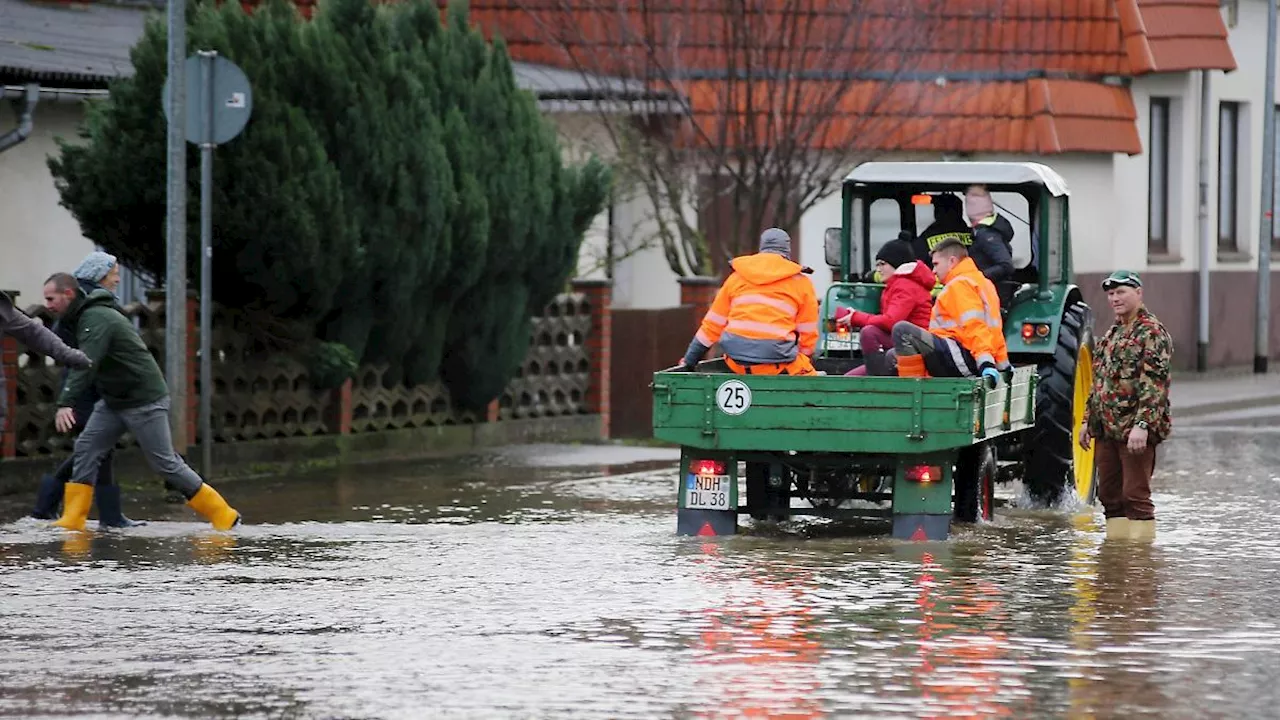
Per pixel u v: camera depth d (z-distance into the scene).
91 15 65.75
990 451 42.19
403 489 47.97
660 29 75.56
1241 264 95.25
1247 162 95.50
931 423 37.50
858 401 37.78
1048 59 84.50
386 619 29.33
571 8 76.88
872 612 30.02
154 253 49.62
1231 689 24.66
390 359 55.00
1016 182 44.34
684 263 81.12
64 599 31.12
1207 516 43.19
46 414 46.62
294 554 36.28
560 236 58.47
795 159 71.19
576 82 75.06
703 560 35.56
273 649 27.00
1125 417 39.81
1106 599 31.45
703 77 76.12
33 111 54.53
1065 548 37.62
